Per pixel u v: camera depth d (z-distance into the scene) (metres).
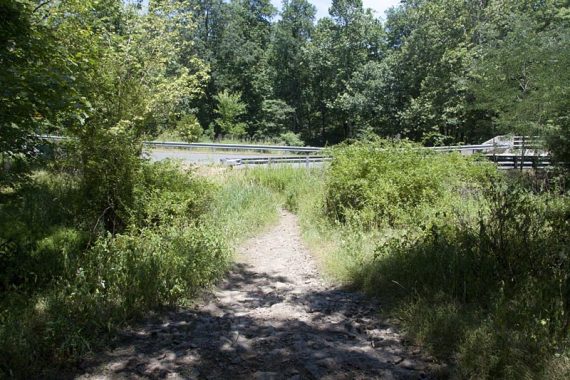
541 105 16.31
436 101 38.25
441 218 7.61
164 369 3.72
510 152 22.42
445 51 36.81
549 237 5.27
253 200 12.76
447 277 5.23
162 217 8.45
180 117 13.76
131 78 8.97
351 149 11.59
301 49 56.09
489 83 19.28
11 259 5.70
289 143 49.53
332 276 6.66
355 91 49.09
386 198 9.41
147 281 5.23
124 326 4.57
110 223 8.15
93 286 5.09
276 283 6.49
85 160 7.84
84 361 3.84
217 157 22.33
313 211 11.31
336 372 3.68
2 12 5.68
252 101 58.31
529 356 3.43
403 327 4.52
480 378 3.39
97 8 10.73
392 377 3.59
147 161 9.52
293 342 4.29
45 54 6.07
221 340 4.33
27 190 7.06
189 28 13.95
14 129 5.70
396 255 6.22
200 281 5.94
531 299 4.21
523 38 18.47
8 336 3.78
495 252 5.25
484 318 4.21
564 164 15.28
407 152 11.29
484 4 36.97
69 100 5.70
